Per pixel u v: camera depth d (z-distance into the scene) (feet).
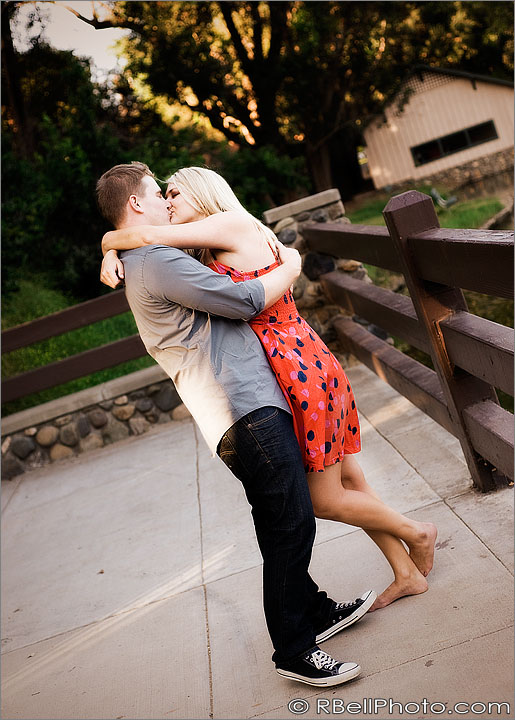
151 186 7.30
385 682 6.75
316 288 18.44
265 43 70.28
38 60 46.14
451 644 6.99
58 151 41.60
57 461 18.12
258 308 6.79
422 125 83.92
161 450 16.56
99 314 18.48
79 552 12.37
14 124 49.11
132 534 12.44
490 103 81.97
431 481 10.77
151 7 57.21
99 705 7.79
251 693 7.25
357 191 89.25
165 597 9.87
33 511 15.15
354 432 7.84
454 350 9.09
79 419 18.15
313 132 71.92
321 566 9.37
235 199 7.43
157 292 6.68
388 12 67.31
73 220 40.96
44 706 8.07
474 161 83.76
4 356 27.78
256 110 68.69
